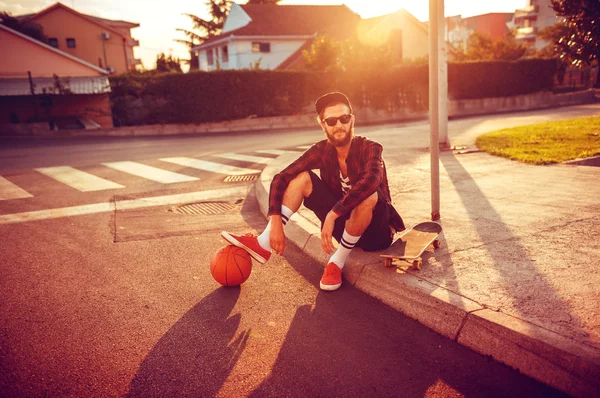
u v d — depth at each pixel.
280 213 3.46
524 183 6.15
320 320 3.07
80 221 5.93
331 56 26.05
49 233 5.41
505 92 30.27
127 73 22.89
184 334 2.94
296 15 38.69
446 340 2.73
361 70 25.59
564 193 5.49
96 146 15.86
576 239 3.86
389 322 2.99
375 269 3.44
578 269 3.23
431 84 4.43
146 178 8.95
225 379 2.43
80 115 27.61
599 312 2.60
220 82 22.64
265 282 3.77
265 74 23.50
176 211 6.41
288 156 10.30
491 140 10.57
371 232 3.50
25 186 8.38
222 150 13.53
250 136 18.61
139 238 5.14
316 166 3.60
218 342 2.82
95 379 2.46
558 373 2.24
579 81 45.28
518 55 37.31
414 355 2.60
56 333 2.99
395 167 7.98
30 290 3.73
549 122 14.86
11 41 26.75
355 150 3.47
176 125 22.55
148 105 22.62
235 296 3.52
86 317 3.22
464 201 5.40
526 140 10.20
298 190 3.54
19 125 21.12
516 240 3.91
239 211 6.38
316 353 2.66
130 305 3.40
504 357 2.46
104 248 4.80
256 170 9.62
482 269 3.32
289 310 3.24
